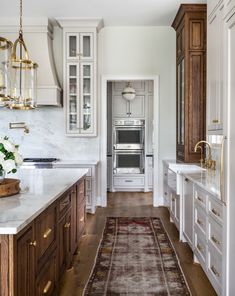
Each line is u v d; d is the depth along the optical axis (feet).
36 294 6.06
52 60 18.03
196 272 10.04
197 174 11.58
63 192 8.16
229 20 6.93
